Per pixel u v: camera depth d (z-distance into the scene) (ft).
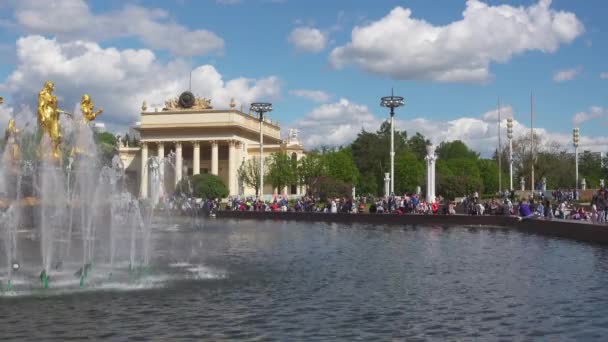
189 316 46.47
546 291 57.72
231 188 430.20
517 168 400.06
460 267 75.56
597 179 510.17
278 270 72.54
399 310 48.91
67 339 39.65
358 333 41.57
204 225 173.27
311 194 345.10
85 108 154.30
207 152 462.19
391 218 179.93
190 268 74.23
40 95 134.10
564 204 171.01
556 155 389.80
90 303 51.37
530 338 40.55
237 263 79.71
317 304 51.29
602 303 51.80
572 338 40.57
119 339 39.70
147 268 73.82
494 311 48.60
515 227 153.28
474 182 360.28
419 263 79.71
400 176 456.45
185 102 441.27
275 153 406.41
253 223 185.88
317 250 97.40
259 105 287.48
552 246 103.60
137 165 452.35
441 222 171.12
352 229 153.07
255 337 40.42
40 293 55.93
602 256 87.66
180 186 340.39
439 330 42.50
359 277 66.85
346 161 412.98
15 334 40.91
